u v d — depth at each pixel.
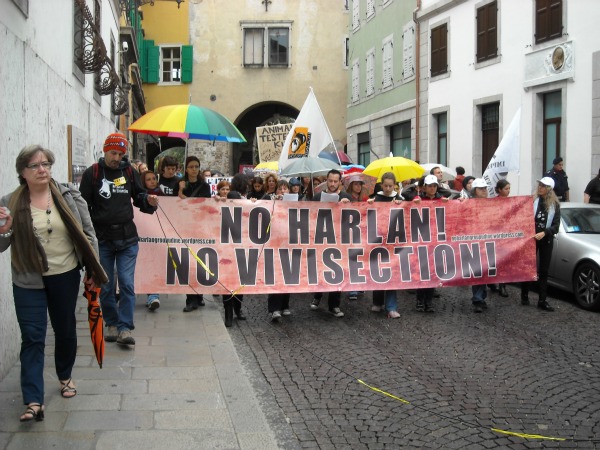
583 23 15.22
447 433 4.70
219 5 35.38
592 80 14.98
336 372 6.19
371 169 11.80
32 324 4.57
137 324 7.66
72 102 9.27
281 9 35.38
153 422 4.59
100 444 4.18
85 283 5.00
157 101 35.47
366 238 8.70
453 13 20.84
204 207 8.26
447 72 21.19
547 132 16.88
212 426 4.57
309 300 10.02
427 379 5.97
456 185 16.88
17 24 6.27
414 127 24.06
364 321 8.46
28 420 4.50
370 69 29.44
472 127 19.88
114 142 6.39
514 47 17.75
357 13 31.45
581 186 15.36
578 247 9.48
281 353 6.87
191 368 5.89
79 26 10.13
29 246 4.52
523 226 9.23
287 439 4.57
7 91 5.54
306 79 35.44
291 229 8.46
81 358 6.12
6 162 5.47
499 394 5.56
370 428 4.79
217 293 8.22
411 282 8.78
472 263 9.05
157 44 35.38
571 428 4.80
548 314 8.91
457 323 8.33
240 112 35.47
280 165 11.84
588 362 6.53
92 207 6.54
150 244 8.19
